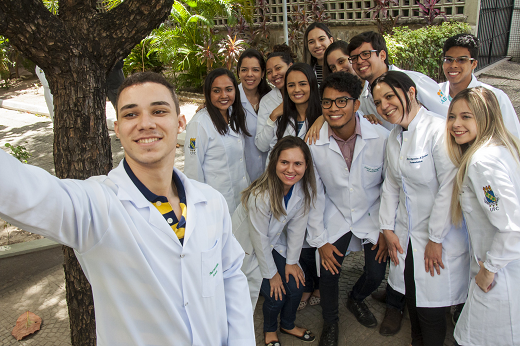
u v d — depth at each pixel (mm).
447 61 3027
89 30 1979
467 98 2080
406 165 2393
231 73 3039
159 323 1250
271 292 2645
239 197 3279
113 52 2047
